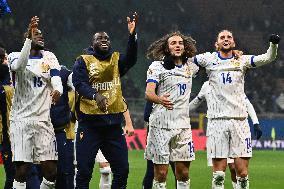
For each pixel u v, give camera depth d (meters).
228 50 19.77
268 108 71.50
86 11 74.44
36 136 17.02
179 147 18.72
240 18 80.62
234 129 19.67
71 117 19.33
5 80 18.36
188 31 77.56
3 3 16.42
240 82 19.84
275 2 81.69
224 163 19.89
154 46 18.75
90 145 16.19
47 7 72.75
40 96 17.00
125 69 16.42
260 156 51.97
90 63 16.11
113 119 16.16
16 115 16.98
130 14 76.00
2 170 34.09
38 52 17.12
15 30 70.12
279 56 76.12
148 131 19.16
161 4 77.56
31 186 18.20
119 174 16.36
